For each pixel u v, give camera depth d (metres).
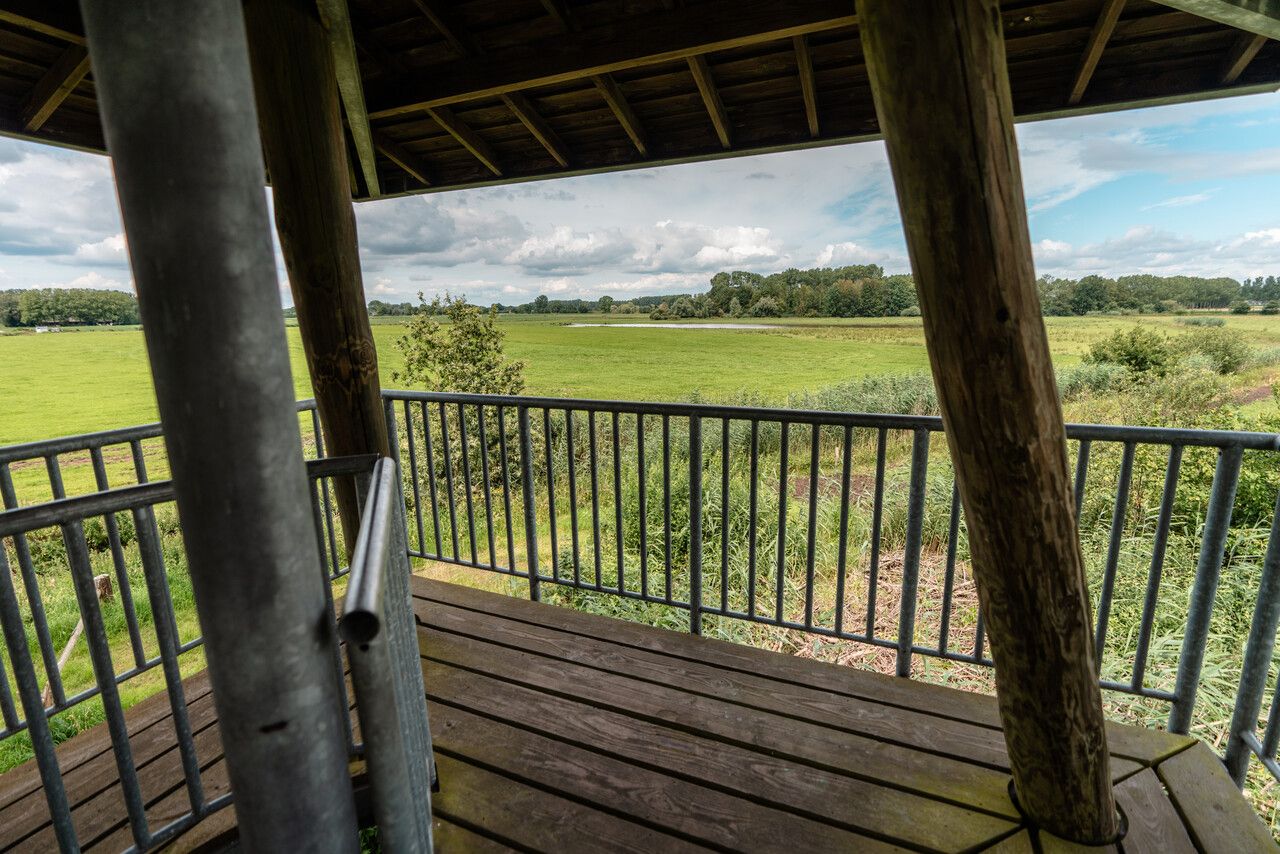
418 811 1.16
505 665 2.40
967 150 1.09
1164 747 1.83
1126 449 1.82
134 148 0.66
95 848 1.60
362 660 0.79
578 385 28.25
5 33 2.32
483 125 3.43
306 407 2.89
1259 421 6.36
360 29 2.52
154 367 0.71
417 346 10.04
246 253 0.70
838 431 9.58
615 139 3.54
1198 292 62.69
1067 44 2.55
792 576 4.52
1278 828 2.23
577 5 2.42
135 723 2.10
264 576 0.75
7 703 1.95
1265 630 1.69
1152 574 1.85
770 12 2.15
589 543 5.49
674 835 1.62
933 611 3.91
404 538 1.55
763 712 2.08
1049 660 1.39
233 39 0.67
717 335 57.34
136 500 1.31
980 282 1.14
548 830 1.64
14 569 6.02
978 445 1.26
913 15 1.06
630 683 2.26
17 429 22.73
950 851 1.53
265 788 0.79
